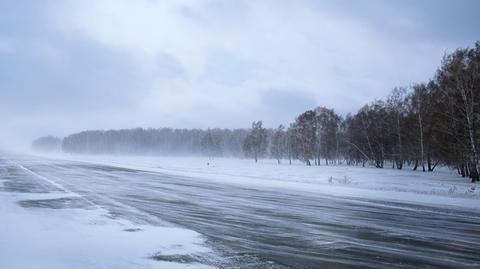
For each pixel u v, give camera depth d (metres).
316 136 79.19
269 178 32.19
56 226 9.39
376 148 62.66
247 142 111.06
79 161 58.53
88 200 14.56
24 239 7.94
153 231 9.23
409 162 63.62
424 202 18.03
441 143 36.94
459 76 32.31
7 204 12.88
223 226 10.33
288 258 7.21
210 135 143.38
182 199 16.06
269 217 12.08
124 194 17.12
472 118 31.34
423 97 48.78
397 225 11.29
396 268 6.81
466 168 38.56
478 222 12.43
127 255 6.96
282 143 103.75
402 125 55.44
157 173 34.25
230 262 6.78
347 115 87.12
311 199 17.58
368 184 28.42
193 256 7.07
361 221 11.81
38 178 24.22
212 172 38.97
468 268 6.96
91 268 6.12
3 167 34.81
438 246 8.66
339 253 7.74
